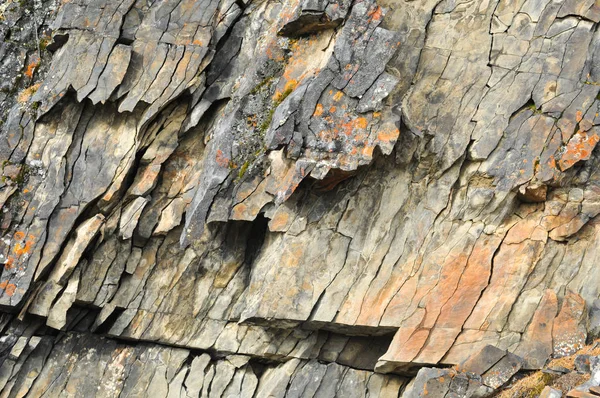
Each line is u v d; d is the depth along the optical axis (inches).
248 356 518.3
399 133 494.6
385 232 500.1
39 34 554.6
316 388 504.1
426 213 499.2
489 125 496.4
